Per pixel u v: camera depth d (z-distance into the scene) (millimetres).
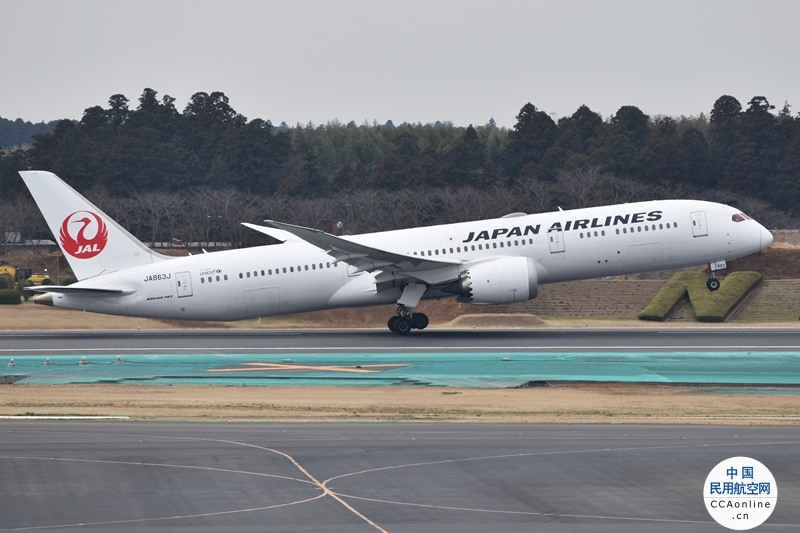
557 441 114438
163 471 100438
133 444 112750
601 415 137000
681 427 124562
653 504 89875
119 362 193250
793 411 141625
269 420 131375
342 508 88562
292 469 101312
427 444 112750
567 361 189375
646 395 157250
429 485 95750
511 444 112688
